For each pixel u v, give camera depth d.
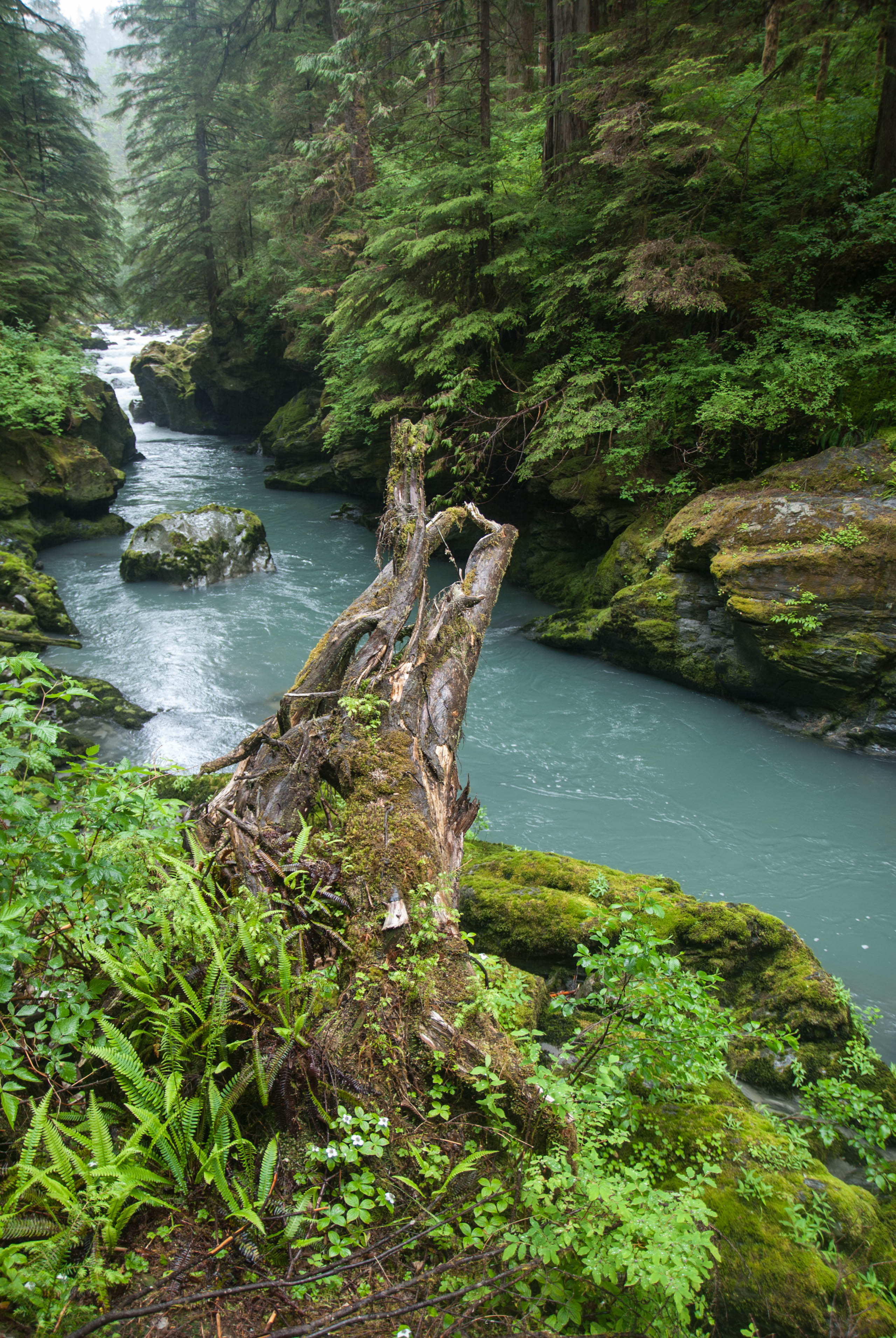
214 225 26.94
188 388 30.67
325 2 23.88
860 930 5.88
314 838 3.54
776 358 10.34
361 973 2.95
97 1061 2.56
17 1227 2.01
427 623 5.40
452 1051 2.76
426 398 14.38
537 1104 2.65
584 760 8.38
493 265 12.66
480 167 12.84
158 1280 2.03
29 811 2.49
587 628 11.09
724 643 9.69
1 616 10.13
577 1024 3.93
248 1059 2.52
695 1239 2.24
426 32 17.38
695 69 11.05
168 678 10.00
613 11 13.80
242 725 8.90
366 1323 2.04
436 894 3.32
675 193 12.63
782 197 12.41
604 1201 2.29
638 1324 2.33
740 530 9.35
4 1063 2.29
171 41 26.53
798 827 7.21
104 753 8.12
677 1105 3.39
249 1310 2.01
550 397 12.55
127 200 41.62
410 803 3.82
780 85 11.09
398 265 14.05
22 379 16.33
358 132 19.52
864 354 9.66
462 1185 2.43
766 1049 4.19
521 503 14.28
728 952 4.67
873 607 8.48
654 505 11.52
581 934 4.44
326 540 16.39
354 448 17.89
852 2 10.42
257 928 2.75
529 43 18.92
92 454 16.81
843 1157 3.64
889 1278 2.91
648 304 12.32
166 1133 2.26
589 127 13.67
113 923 2.67
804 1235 2.88
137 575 13.62
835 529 8.78
